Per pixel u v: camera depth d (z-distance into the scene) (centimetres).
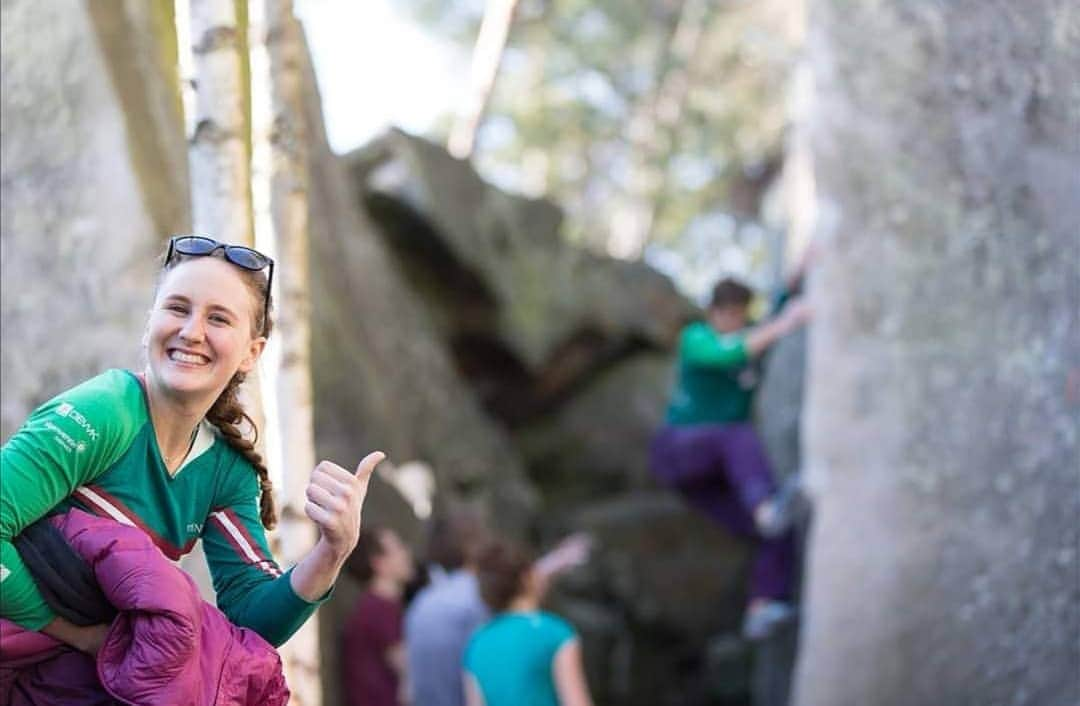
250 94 377
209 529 241
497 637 472
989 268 495
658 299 1235
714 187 2036
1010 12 462
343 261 888
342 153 1015
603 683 1045
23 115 429
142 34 470
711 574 1102
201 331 219
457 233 1034
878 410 567
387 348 919
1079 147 420
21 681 217
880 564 554
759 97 1950
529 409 1173
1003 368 486
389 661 626
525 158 2066
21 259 425
